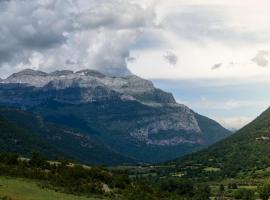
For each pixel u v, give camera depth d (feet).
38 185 636.07
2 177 645.51
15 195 532.73
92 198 636.89
